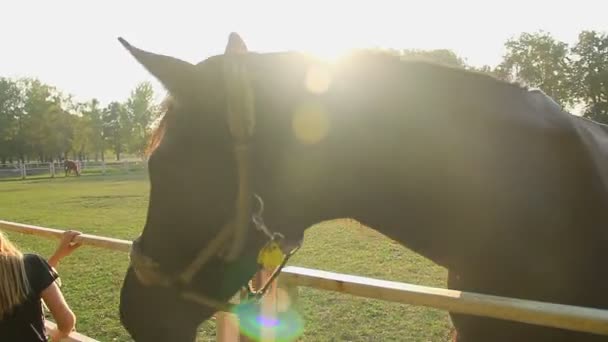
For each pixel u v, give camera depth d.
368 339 4.79
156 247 1.65
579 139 1.81
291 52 1.79
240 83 1.53
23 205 18.77
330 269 7.50
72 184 30.78
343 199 1.74
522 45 45.56
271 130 1.63
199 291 1.65
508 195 1.74
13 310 2.75
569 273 1.74
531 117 1.82
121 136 71.56
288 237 1.66
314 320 5.30
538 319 1.52
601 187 1.77
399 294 1.95
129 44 1.63
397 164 1.73
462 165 1.74
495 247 1.77
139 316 1.73
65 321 2.97
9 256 2.75
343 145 1.70
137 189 23.98
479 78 1.88
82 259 8.79
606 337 1.72
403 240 1.84
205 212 1.58
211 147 1.58
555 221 1.73
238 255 1.59
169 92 1.59
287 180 1.64
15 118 72.38
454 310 1.74
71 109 76.56
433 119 1.75
